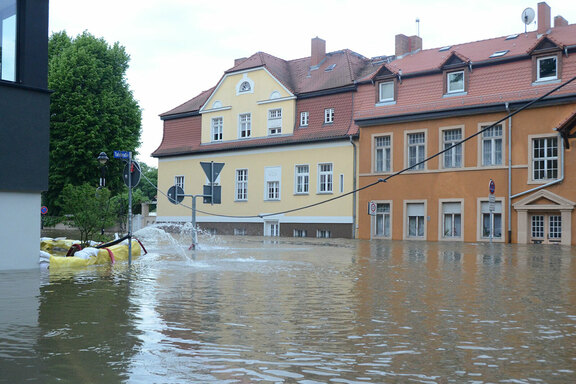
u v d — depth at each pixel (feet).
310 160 130.93
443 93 110.22
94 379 14.30
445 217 109.40
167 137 165.48
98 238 69.67
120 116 141.79
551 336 19.43
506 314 23.76
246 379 14.39
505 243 97.91
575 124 93.56
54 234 112.27
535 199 97.04
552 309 25.03
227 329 20.43
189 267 44.96
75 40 144.46
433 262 52.24
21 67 44.39
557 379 14.49
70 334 19.39
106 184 137.28
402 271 42.86
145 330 20.12
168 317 22.70
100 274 39.22
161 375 14.69
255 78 144.25
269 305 25.86
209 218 151.33
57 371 14.94
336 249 73.97
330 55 145.38
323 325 21.26
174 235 126.11
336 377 14.60
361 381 14.28
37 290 30.55
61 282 34.32
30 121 44.52
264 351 17.25
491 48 113.19
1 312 23.61
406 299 27.96
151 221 175.01
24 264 43.98
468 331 20.25
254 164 142.31
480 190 104.22
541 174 98.53
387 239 114.93
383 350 17.44
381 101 119.85
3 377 14.39
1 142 42.83
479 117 104.47
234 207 146.10
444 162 109.50
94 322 21.53
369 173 119.14
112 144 137.49
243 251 67.46
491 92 103.76
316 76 138.82
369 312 24.14
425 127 111.14
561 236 94.99
